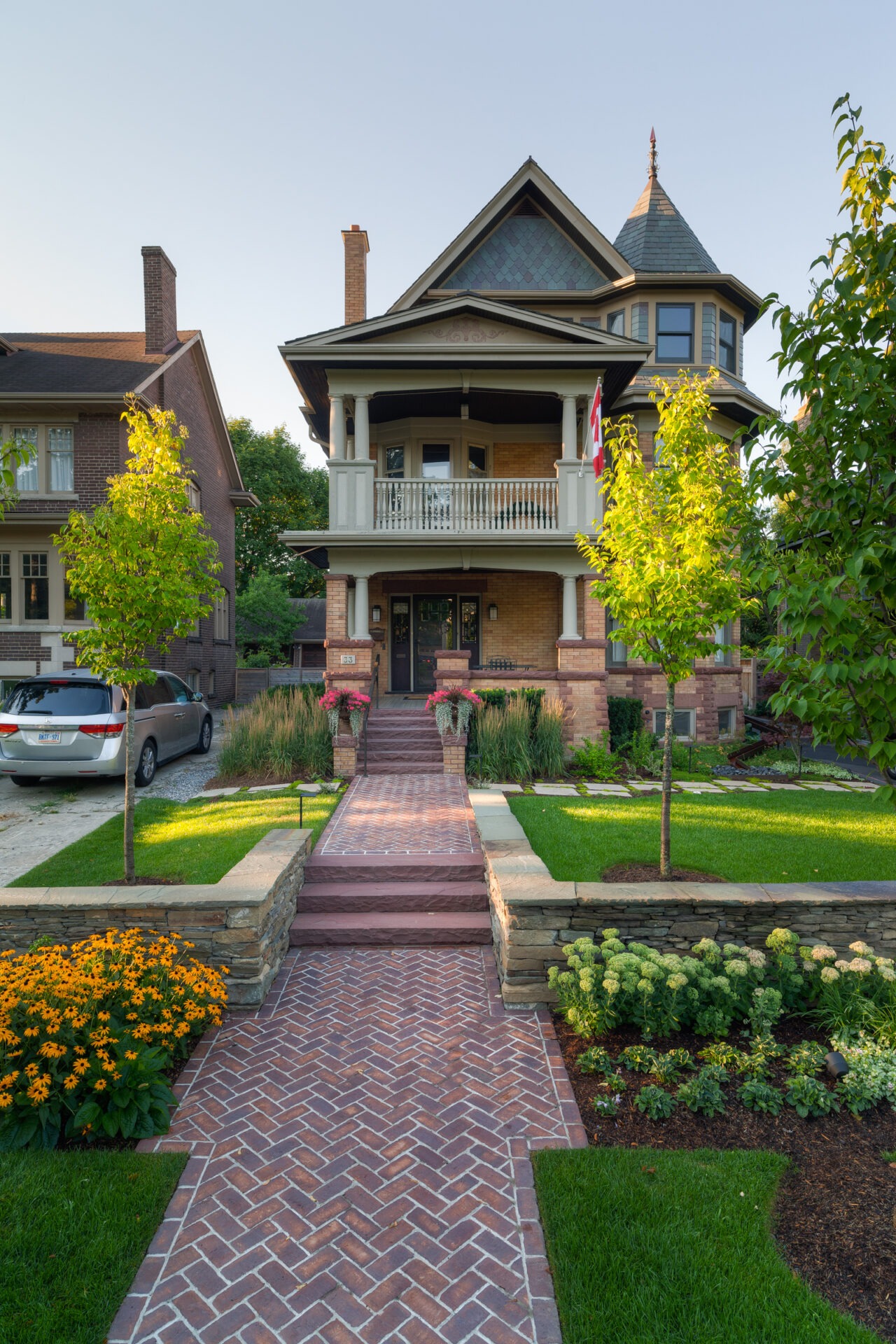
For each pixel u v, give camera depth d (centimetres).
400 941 609
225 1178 343
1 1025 373
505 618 1633
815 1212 316
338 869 682
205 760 1382
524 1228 313
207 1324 268
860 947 467
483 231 1578
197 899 507
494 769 1134
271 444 4281
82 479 1656
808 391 361
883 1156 352
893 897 516
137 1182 336
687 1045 448
